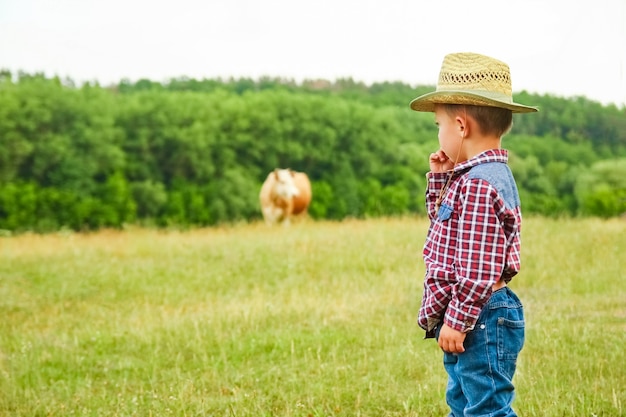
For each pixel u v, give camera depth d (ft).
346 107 156.04
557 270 31.71
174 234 58.29
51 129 121.39
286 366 17.90
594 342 18.80
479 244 9.12
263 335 21.34
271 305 26.07
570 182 134.21
